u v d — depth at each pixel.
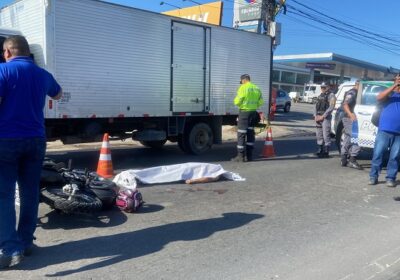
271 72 13.84
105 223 5.73
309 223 5.98
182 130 11.76
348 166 10.52
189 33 11.30
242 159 11.02
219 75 12.20
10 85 4.25
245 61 12.92
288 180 8.75
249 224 5.86
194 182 8.17
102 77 9.58
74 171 6.22
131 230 5.49
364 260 4.77
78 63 9.14
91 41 9.32
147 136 11.01
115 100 9.87
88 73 9.33
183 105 11.36
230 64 12.48
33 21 8.91
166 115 10.98
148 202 6.78
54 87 4.80
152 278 4.17
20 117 4.32
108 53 9.63
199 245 5.05
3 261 4.26
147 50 10.39
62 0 8.80
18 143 4.28
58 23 8.78
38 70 4.54
